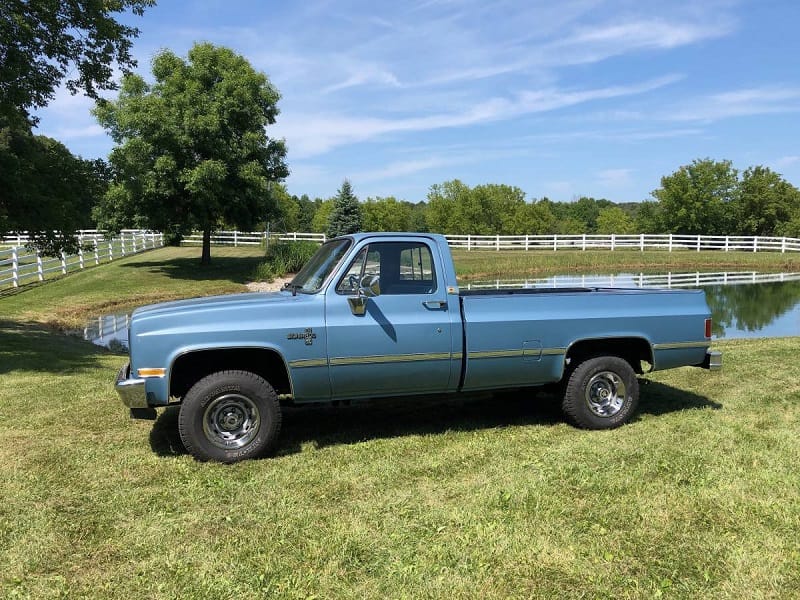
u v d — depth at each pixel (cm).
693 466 486
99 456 523
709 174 6675
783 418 624
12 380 859
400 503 425
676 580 331
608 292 612
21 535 383
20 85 1284
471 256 4128
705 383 785
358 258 546
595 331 591
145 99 2875
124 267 3206
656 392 742
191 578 336
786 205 6819
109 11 1408
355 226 5878
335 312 530
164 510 418
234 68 3127
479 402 708
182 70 3011
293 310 523
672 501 423
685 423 607
